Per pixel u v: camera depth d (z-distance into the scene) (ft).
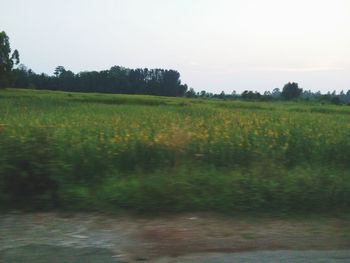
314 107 139.33
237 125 44.55
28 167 24.40
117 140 30.45
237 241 18.01
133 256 16.26
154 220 20.79
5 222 20.40
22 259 15.78
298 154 34.78
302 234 19.08
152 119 53.42
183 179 23.82
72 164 25.61
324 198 23.27
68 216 21.36
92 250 16.76
